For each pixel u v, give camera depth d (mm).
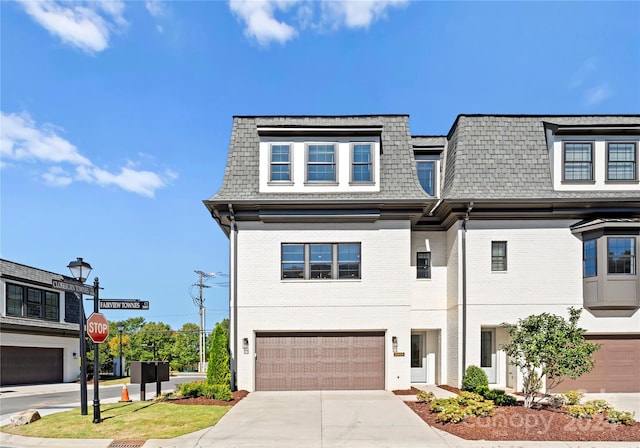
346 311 15648
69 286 10523
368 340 15703
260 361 15578
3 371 23484
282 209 15695
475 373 14672
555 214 15789
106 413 11672
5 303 23797
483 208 15805
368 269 15805
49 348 27016
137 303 12016
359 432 9711
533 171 16250
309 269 15867
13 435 9766
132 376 13703
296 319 15609
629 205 15555
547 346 10883
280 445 8875
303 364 15586
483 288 15703
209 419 10828
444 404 11375
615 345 15508
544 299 15617
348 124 16141
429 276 17266
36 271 26531
